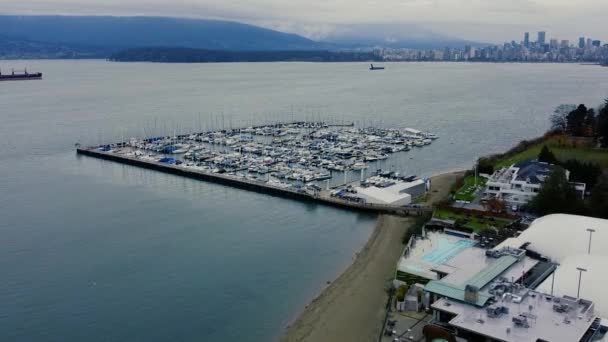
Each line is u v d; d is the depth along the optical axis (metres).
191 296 109.31
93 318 100.25
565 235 107.94
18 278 116.75
